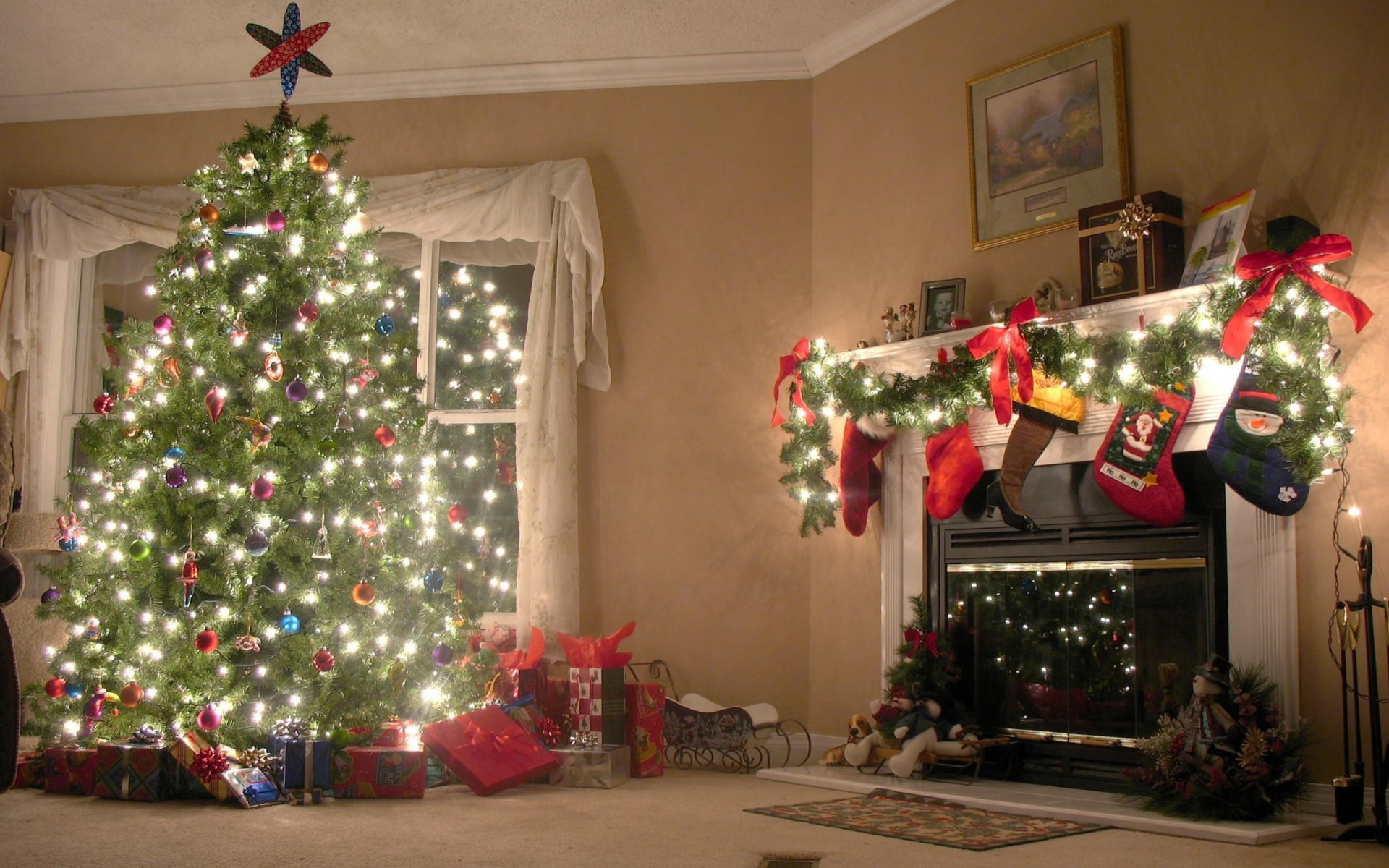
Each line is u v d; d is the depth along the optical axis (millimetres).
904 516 4625
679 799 3771
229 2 5051
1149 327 3627
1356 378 3447
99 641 3893
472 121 5703
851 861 2742
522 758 3961
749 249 5371
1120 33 4184
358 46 5438
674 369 5344
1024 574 4246
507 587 5289
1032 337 3961
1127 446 3730
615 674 4344
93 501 4145
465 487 5484
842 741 4855
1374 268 3426
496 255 5660
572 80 5602
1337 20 3582
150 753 3562
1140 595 3883
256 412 3832
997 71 4562
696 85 5520
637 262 5445
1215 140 3873
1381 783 3031
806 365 4707
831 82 5340
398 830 3090
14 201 5902
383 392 4242
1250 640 3520
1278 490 3320
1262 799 3209
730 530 5195
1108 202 4043
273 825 3148
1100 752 3900
